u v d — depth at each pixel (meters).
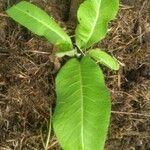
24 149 0.40
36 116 0.41
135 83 0.42
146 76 0.43
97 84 0.37
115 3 0.39
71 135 0.35
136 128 0.42
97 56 0.40
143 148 0.42
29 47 0.42
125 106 0.42
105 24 0.40
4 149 0.40
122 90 0.42
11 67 0.42
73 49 0.40
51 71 0.42
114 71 0.43
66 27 0.43
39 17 0.39
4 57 0.42
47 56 0.42
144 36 0.44
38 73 0.42
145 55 0.43
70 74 0.38
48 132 0.40
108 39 0.44
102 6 0.40
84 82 0.37
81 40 0.40
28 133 0.40
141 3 0.45
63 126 0.35
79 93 0.36
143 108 0.42
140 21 0.44
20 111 0.41
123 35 0.44
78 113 0.35
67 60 0.41
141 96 0.42
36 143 0.40
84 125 0.35
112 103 0.42
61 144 0.35
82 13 0.39
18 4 0.39
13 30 0.43
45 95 0.41
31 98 0.41
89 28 0.40
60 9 0.44
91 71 0.38
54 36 0.39
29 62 0.42
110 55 0.43
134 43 0.44
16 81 0.41
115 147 0.41
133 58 0.43
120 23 0.44
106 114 0.35
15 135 0.40
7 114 0.41
